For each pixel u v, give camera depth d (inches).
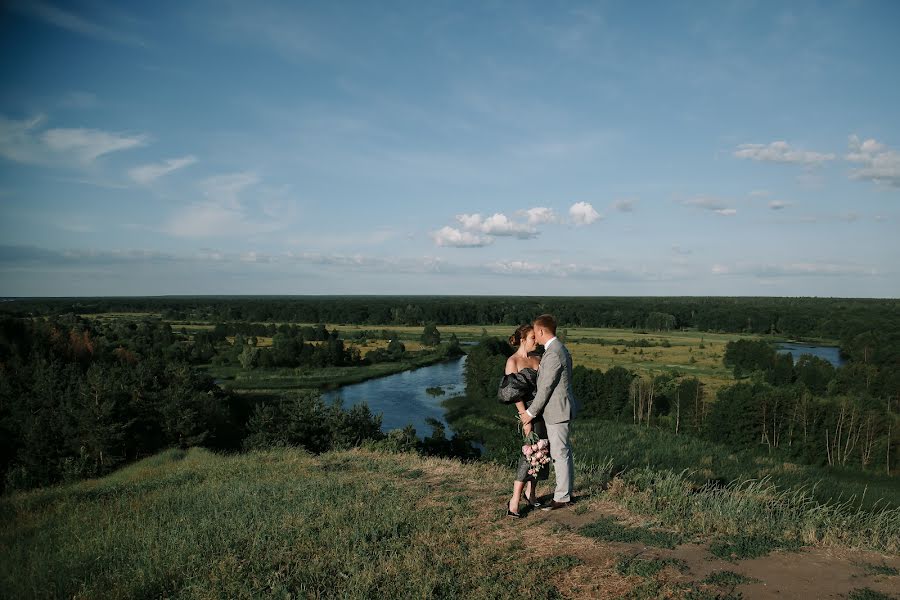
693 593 163.9
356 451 577.6
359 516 253.9
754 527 218.2
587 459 486.9
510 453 598.2
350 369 3924.7
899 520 229.9
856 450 1898.4
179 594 188.1
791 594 162.9
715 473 644.7
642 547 202.4
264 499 320.2
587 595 168.1
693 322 7155.5
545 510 247.1
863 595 160.7
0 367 1923.0
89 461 1418.6
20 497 510.6
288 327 6112.2
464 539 217.8
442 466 416.5
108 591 194.9
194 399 1705.2
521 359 247.6
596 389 2672.2
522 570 184.2
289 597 174.7
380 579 186.1
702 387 2450.8
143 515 327.0
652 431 1914.4
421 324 7844.5
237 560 211.3
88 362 2453.2
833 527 219.6
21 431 1509.6
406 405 2655.0
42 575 221.1
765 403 2064.5
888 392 2536.9
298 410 1476.4
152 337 4500.5
